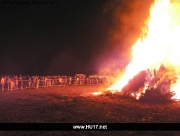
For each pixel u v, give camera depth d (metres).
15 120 13.55
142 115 14.86
